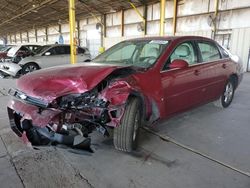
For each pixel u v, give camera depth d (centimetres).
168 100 293
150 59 304
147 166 238
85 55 1042
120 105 232
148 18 1417
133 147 263
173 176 220
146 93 259
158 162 246
